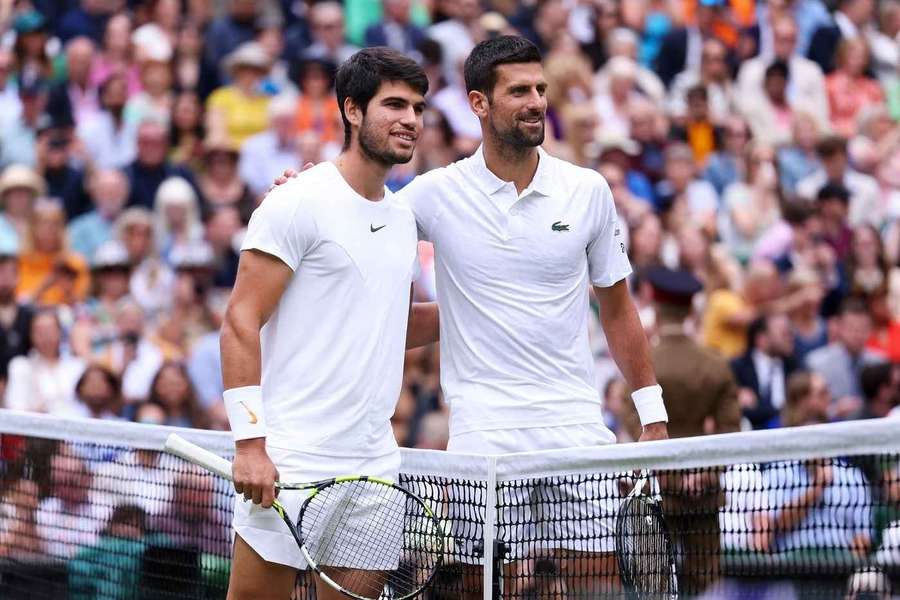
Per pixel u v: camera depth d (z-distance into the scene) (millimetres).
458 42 27297
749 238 26203
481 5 29375
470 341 11008
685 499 11586
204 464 9477
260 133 25906
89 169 24172
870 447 9070
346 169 9930
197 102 25781
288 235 9594
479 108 10867
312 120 26000
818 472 13086
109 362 20562
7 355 20109
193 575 12680
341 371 9758
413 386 20188
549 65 27203
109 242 22875
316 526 9750
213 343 20781
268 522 9695
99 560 13266
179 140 25547
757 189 26594
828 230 25984
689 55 30016
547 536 10984
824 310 25281
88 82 25359
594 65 29094
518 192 10906
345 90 9859
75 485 13805
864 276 25234
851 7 32125
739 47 30234
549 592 10820
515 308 10875
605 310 11570
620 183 25109
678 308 15156
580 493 11031
